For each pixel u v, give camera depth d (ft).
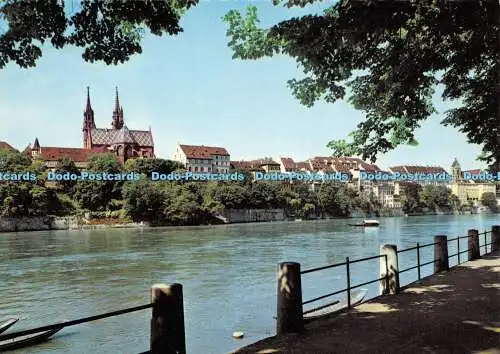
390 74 34.22
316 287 88.33
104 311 80.07
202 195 488.44
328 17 26.89
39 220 399.85
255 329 62.95
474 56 33.37
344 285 90.27
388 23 25.58
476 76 41.73
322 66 31.04
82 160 551.18
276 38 29.25
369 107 38.45
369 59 33.32
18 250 202.90
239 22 30.53
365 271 109.81
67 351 55.57
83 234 326.85
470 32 31.76
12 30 23.63
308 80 33.30
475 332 27.91
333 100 33.58
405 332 28.37
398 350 25.04
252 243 222.07
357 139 39.27
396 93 35.29
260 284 100.83
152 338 20.68
